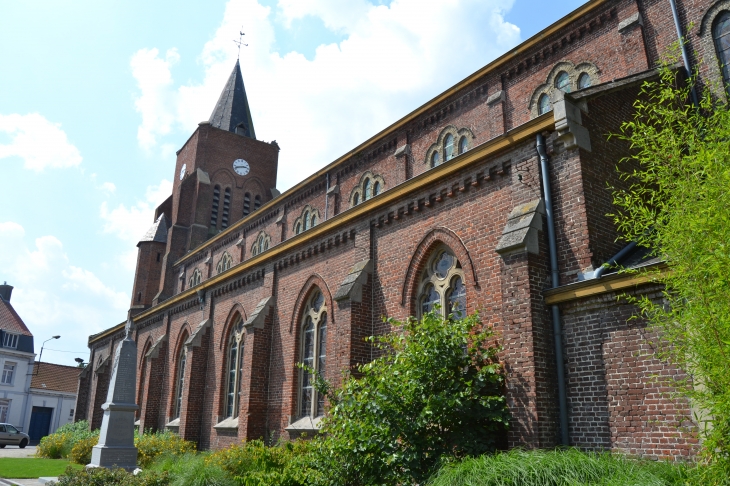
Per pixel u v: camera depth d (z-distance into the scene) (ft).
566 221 39.04
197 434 81.92
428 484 31.73
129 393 60.49
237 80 165.27
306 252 66.03
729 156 22.00
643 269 32.73
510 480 26.45
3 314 186.80
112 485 39.70
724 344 19.75
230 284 82.74
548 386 36.06
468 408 36.24
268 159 155.12
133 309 138.92
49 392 189.37
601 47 57.41
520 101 64.49
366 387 38.99
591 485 24.44
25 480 60.39
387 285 53.36
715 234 20.44
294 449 51.08
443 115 73.51
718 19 49.21
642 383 32.48
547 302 37.68
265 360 69.31
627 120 44.14
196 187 139.44
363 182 84.07
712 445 20.53
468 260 45.27
